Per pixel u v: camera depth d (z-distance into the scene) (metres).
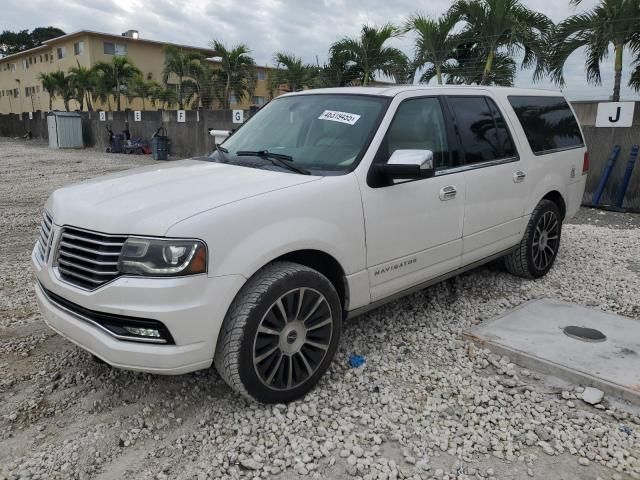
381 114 3.88
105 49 43.16
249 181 3.37
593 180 10.25
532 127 5.35
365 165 3.62
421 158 3.47
